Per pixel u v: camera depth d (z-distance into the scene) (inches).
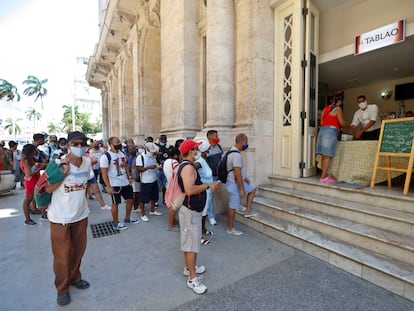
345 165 174.1
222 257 129.6
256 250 137.9
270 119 215.0
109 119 850.8
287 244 144.1
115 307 91.3
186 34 265.9
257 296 97.0
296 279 108.3
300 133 198.2
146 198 193.5
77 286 102.6
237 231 162.6
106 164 167.9
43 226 184.7
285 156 210.7
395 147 140.8
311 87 211.6
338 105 180.1
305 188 183.9
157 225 183.8
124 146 321.4
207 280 108.5
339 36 229.0
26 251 140.6
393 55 225.5
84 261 126.6
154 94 448.5
